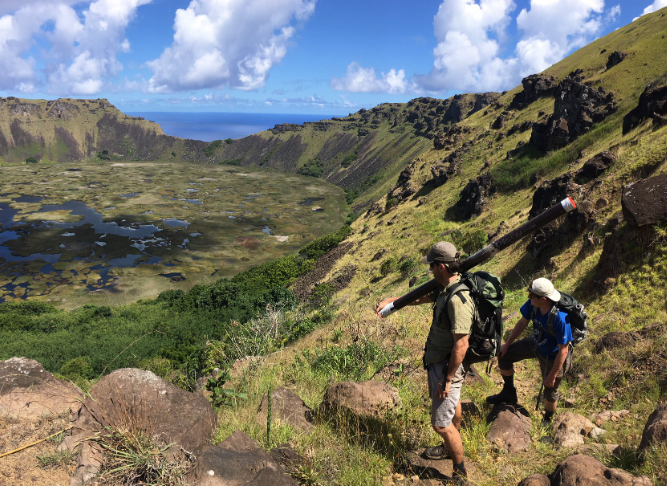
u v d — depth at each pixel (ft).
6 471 6.77
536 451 10.40
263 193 449.06
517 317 28.53
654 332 15.48
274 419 11.16
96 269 205.77
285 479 7.38
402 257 127.65
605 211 48.57
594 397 13.74
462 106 583.17
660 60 156.97
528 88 238.68
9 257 217.97
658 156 47.78
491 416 12.21
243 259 229.04
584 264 37.50
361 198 436.76
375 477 9.12
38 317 146.41
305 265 190.19
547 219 7.88
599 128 136.87
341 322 36.24
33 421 8.14
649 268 23.72
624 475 7.23
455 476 9.12
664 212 24.81
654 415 8.95
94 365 102.17
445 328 8.96
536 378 16.24
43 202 350.43
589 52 259.60
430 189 205.05
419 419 12.07
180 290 179.22
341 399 12.17
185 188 450.30
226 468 7.25
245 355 20.70
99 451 7.44
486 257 8.44
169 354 98.48
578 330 11.41
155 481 7.01
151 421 8.20
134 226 284.00
